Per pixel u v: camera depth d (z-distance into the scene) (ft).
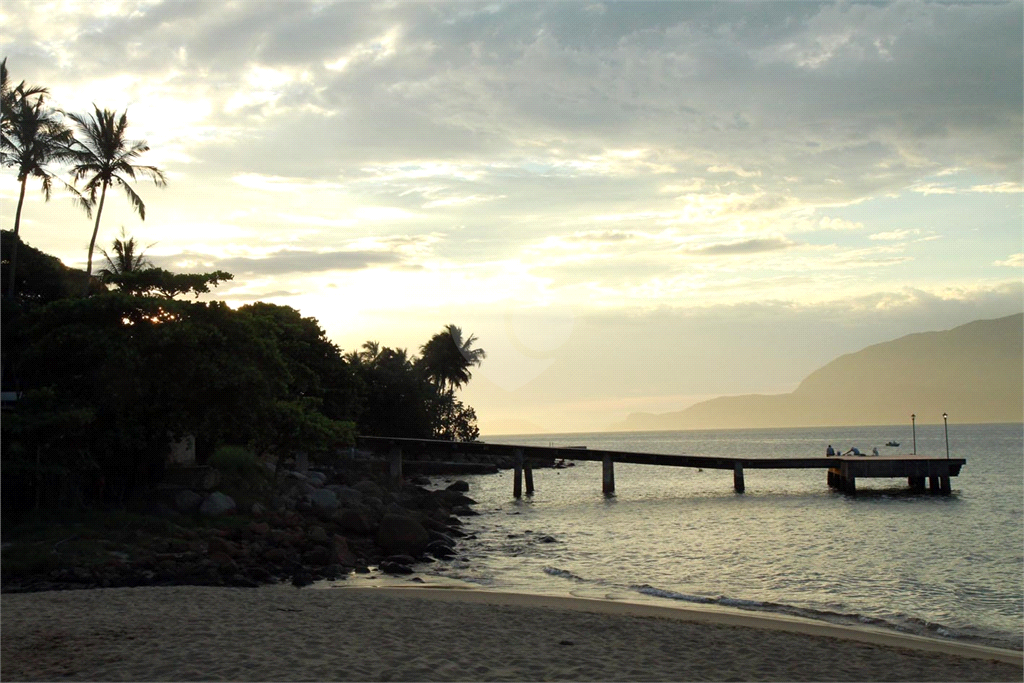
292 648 42.22
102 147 146.82
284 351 163.63
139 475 99.40
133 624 47.80
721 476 282.97
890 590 80.23
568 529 132.36
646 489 221.66
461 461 312.71
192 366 93.76
